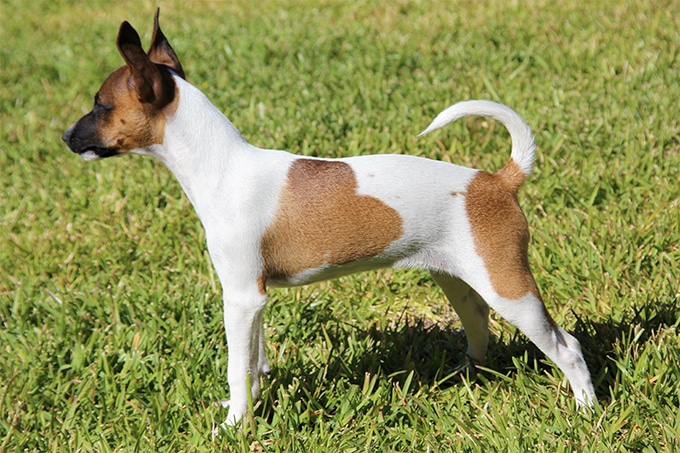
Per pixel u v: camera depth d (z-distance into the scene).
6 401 4.20
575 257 5.00
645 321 4.32
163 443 3.91
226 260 3.63
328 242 3.63
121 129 3.65
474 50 8.05
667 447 3.43
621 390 3.85
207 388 4.25
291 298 4.94
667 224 5.18
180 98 3.66
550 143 6.25
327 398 4.06
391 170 3.63
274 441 3.82
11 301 5.19
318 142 6.57
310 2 10.23
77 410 4.16
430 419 3.85
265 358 4.23
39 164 7.04
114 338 4.65
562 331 3.74
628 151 5.97
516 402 3.87
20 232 6.01
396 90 7.51
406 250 3.66
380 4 9.83
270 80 8.05
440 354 4.43
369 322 4.86
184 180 3.73
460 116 3.63
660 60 7.28
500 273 3.55
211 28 9.73
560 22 8.40
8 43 10.44
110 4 11.74
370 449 3.69
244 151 3.69
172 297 5.04
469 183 3.62
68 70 9.22
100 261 5.50
